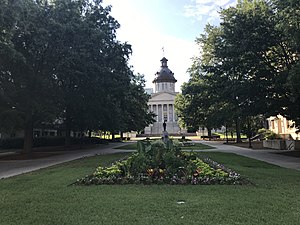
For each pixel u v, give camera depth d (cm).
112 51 2752
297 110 2138
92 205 654
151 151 1141
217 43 2620
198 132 8838
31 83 2300
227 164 1460
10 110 2145
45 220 557
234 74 2452
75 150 3177
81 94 2744
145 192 779
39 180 1038
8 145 3984
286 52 2219
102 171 1034
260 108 2219
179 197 716
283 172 1185
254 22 2147
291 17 1731
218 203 657
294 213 578
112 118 3428
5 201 716
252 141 4562
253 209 607
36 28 2208
